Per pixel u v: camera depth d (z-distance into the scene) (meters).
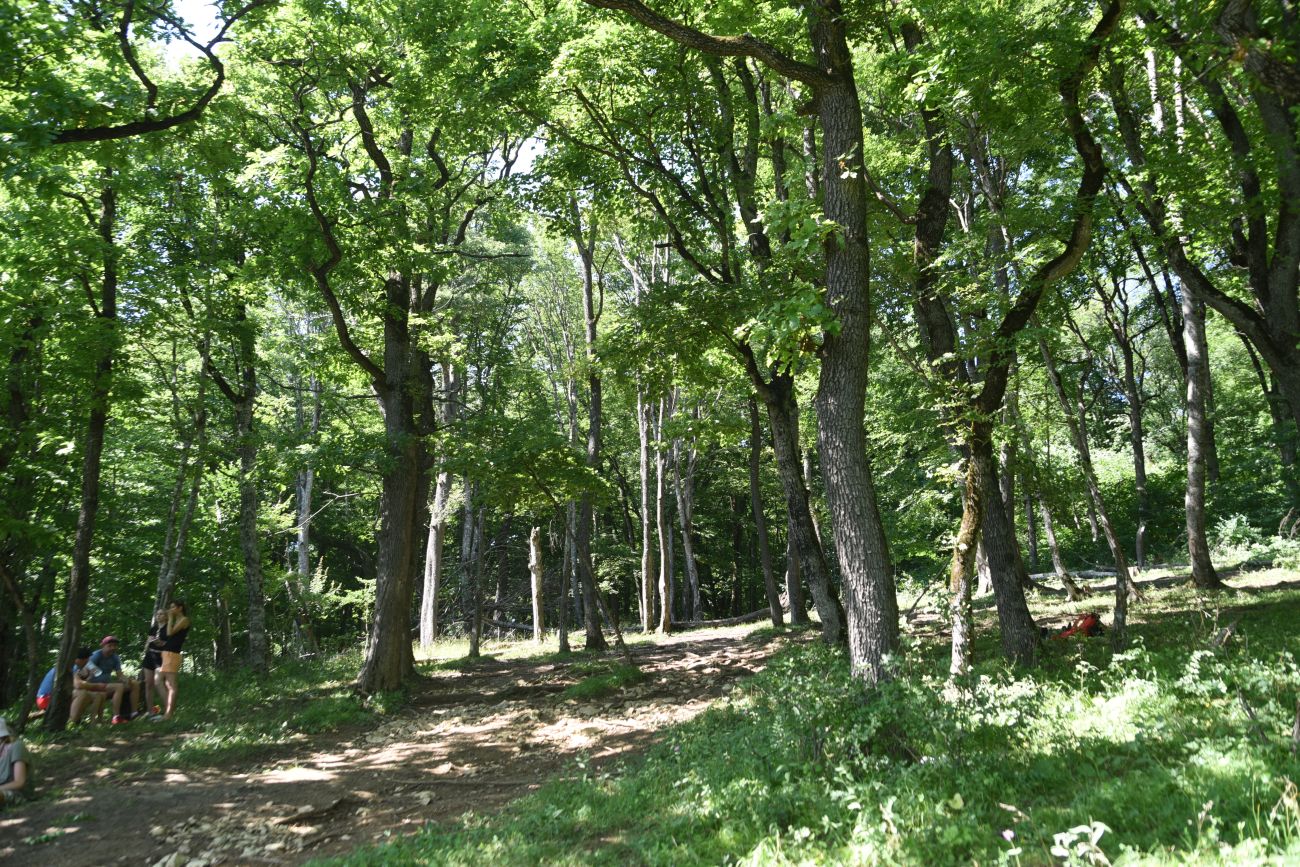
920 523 22.11
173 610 13.77
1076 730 6.83
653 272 26.59
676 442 30.83
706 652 19.45
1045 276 9.78
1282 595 14.21
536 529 27.45
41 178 8.55
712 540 45.47
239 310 16.55
